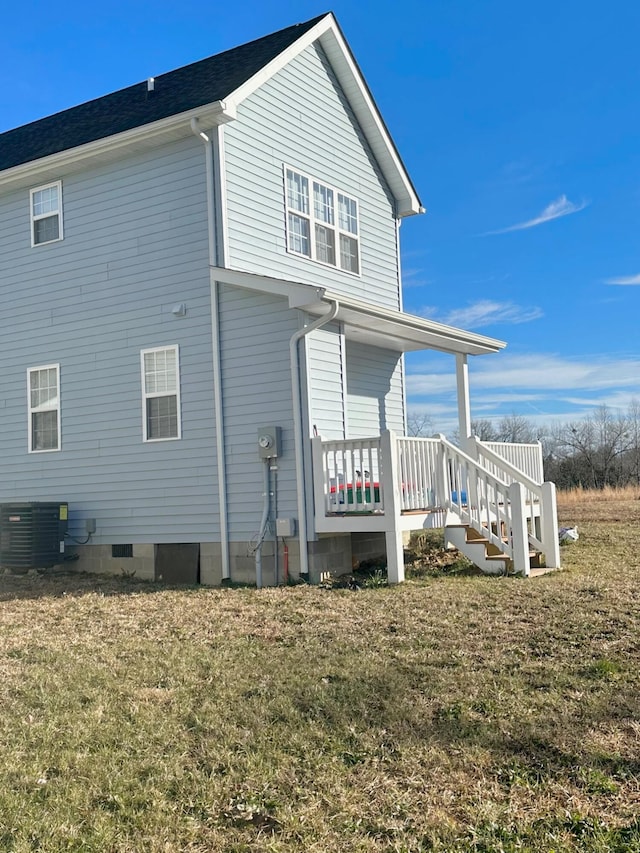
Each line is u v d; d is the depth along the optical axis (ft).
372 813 12.47
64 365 41.19
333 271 42.93
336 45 43.57
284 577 33.76
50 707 17.49
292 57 40.50
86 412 40.27
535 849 11.22
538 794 12.79
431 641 21.43
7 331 43.47
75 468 40.50
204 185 36.58
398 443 32.01
